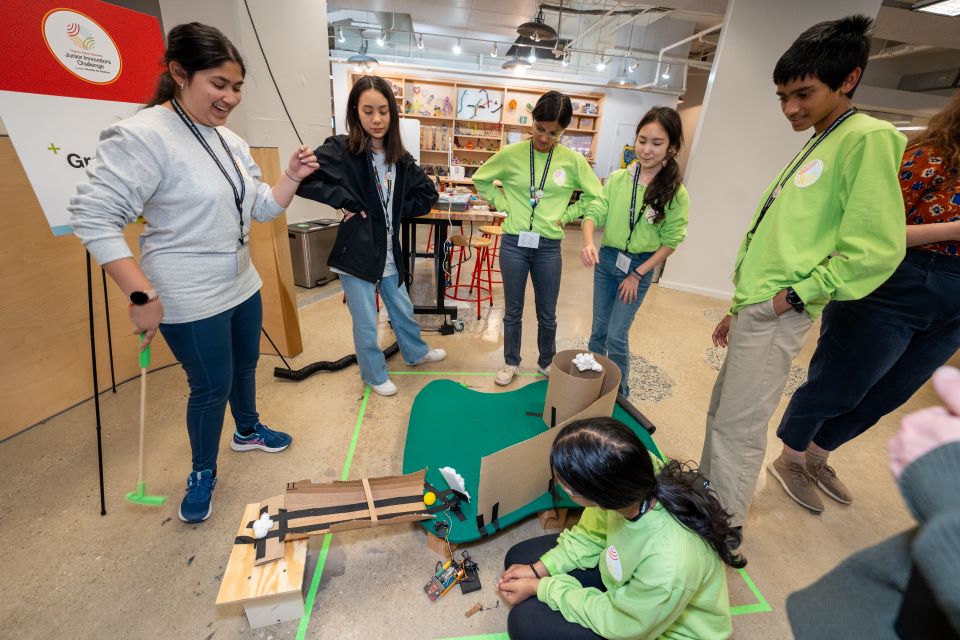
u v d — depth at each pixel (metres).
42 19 1.28
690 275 4.39
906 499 0.38
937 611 0.37
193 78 1.06
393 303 2.27
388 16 7.04
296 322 2.54
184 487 1.59
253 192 1.35
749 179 3.96
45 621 1.13
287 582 1.11
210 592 1.24
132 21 1.50
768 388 1.24
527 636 1.02
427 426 1.88
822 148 1.11
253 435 1.76
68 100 1.36
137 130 1.02
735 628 1.23
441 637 1.15
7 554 1.30
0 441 1.75
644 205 1.78
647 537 0.91
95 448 1.75
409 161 1.99
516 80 7.43
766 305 1.19
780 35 3.58
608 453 0.83
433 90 7.39
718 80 3.81
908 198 1.29
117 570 1.28
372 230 1.90
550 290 2.22
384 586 1.28
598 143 7.99
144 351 1.12
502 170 2.08
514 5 5.98
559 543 1.21
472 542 1.44
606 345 2.17
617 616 0.94
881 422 2.31
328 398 2.19
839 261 1.05
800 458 1.72
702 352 3.01
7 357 1.73
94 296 1.99
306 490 1.28
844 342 1.43
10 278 1.70
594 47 7.56
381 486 1.37
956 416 0.38
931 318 1.32
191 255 1.18
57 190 1.37
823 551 1.50
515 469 1.34
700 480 1.21
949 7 4.39
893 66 7.83
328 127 3.88
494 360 2.69
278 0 3.13
